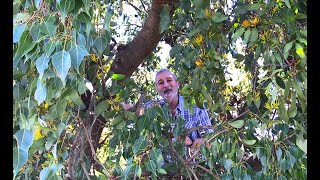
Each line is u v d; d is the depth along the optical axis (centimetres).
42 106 101
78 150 119
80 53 77
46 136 101
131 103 150
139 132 119
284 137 113
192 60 126
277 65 112
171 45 176
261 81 116
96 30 103
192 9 136
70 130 120
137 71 192
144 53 160
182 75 137
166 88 156
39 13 81
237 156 115
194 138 145
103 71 122
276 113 120
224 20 122
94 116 124
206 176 132
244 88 162
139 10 206
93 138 143
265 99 128
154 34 155
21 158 76
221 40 125
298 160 108
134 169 110
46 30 77
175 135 123
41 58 76
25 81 90
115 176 116
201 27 119
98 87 123
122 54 160
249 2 122
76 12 81
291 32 105
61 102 95
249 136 115
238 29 115
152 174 117
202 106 128
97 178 119
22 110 88
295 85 104
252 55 136
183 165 128
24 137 78
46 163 104
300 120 115
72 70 94
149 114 119
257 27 112
